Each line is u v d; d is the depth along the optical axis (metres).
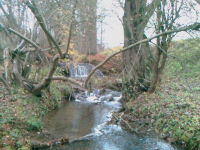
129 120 9.43
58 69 16.28
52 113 10.56
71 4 7.70
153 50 11.47
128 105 10.87
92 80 14.89
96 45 10.68
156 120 8.54
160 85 12.27
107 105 13.04
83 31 8.88
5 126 6.74
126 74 10.88
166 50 9.57
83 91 15.61
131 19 10.17
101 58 20.62
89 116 10.33
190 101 9.13
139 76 11.02
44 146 6.54
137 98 11.07
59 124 8.78
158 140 7.36
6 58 10.07
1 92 9.55
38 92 10.77
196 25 6.80
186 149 6.52
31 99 10.16
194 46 10.40
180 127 7.23
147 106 9.70
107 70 19.33
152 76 10.70
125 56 10.98
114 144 7.11
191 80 12.46
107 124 9.05
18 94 9.92
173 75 13.13
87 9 7.77
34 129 7.60
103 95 15.04
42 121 9.01
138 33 10.46
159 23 8.71
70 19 7.39
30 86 10.42
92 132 7.99
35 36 11.60
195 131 6.65
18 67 11.27
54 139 7.04
